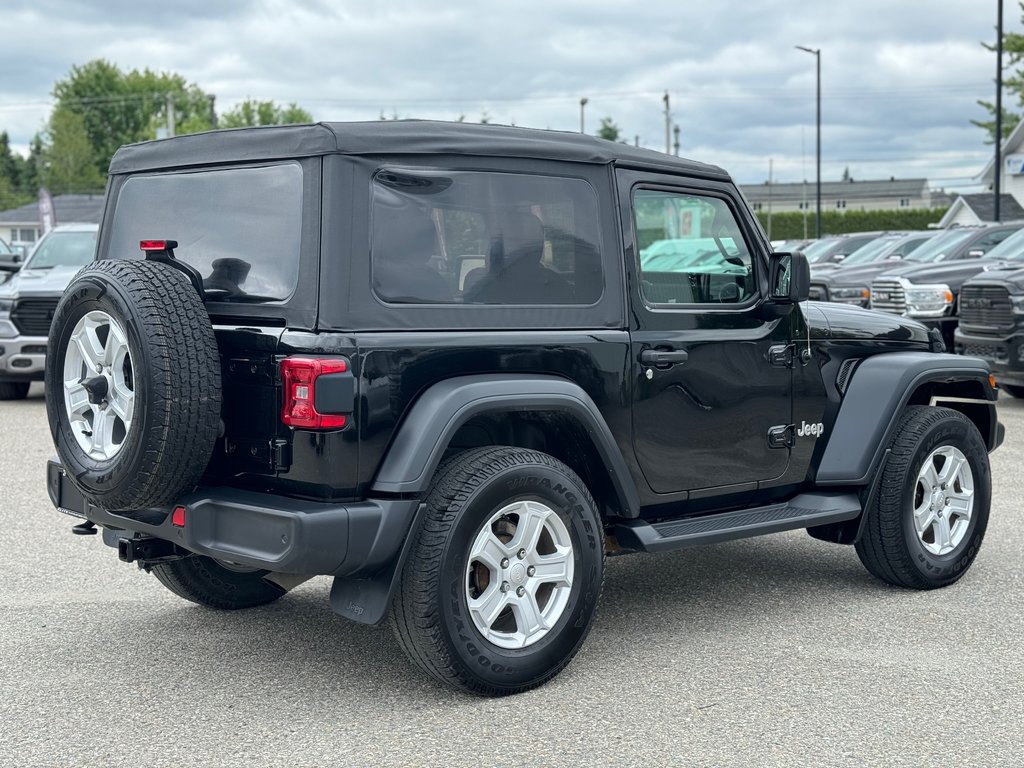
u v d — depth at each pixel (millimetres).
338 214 3854
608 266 4539
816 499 5328
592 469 4543
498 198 4250
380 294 3922
